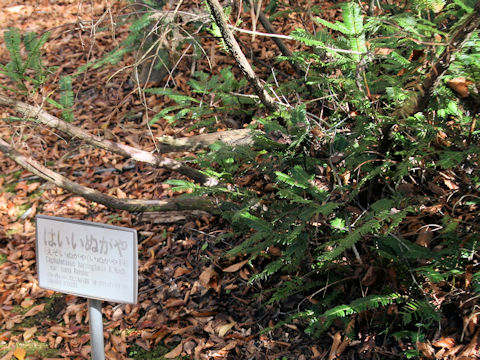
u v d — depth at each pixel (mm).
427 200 2615
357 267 2676
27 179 4578
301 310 2887
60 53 5953
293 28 4715
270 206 2963
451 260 2494
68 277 2145
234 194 2953
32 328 3229
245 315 2994
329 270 2732
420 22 2271
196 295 3188
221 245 3404
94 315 2188
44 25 6625
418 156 2662
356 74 2572
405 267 2531
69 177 4430
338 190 2762
